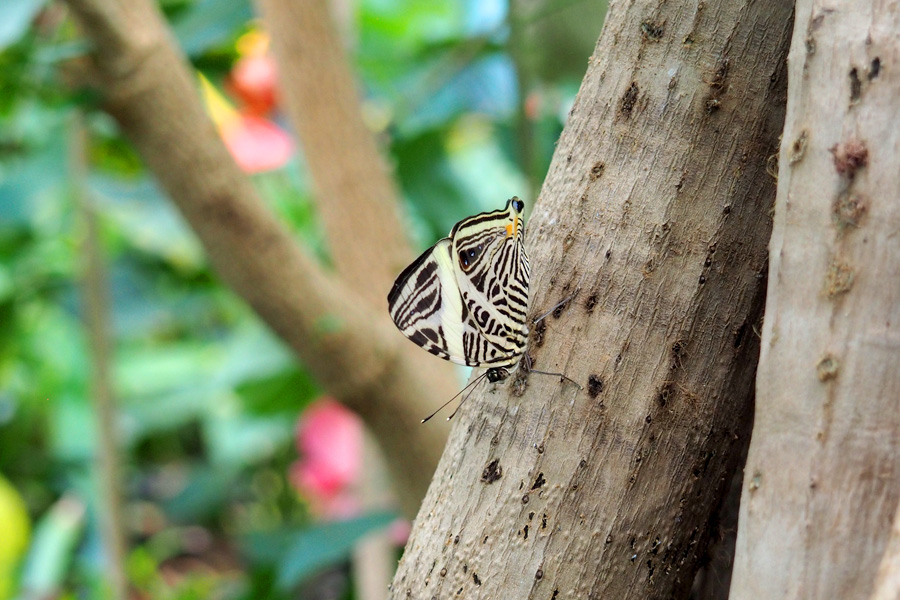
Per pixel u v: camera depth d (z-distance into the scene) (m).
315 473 1.63
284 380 1.47
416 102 1.27
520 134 1.17
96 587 1.73
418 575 0.99
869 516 0.94
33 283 1.70
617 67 0.99
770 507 0.95
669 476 0.99
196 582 1.85
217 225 1.09
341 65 1.14
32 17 1.15
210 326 2.06
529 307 0.99
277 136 1.41
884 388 0.94
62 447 1.84
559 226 0.99
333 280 1.12
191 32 1.18
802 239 0.95
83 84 1.09
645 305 0.99
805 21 0.95
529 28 1.18
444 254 1.03
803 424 0.95
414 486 1.13
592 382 0.99
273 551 1.37
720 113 0.99
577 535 0.99
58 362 1.84
